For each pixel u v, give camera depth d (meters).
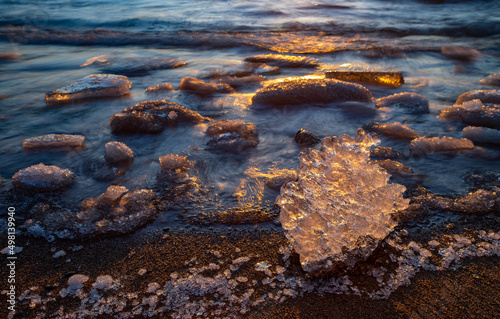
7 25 10.12
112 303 1.47
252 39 7.88
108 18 10.91
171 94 4.30
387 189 1.64
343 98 3.82
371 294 1.48
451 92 4.20
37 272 1.65
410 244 1.75
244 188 2.28
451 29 8.45
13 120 3.62
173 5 13.18
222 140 2.91
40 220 2.02
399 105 3.63
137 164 2.63
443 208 2.01
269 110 3.66
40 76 5.43
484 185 2.22
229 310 1.42
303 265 1.56
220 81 4.77
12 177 2.47
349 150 1.59
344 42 7.45
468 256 1.67
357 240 1.62
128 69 5.69
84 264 1.70
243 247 1.78
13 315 1.42
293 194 1.55
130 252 1.77
